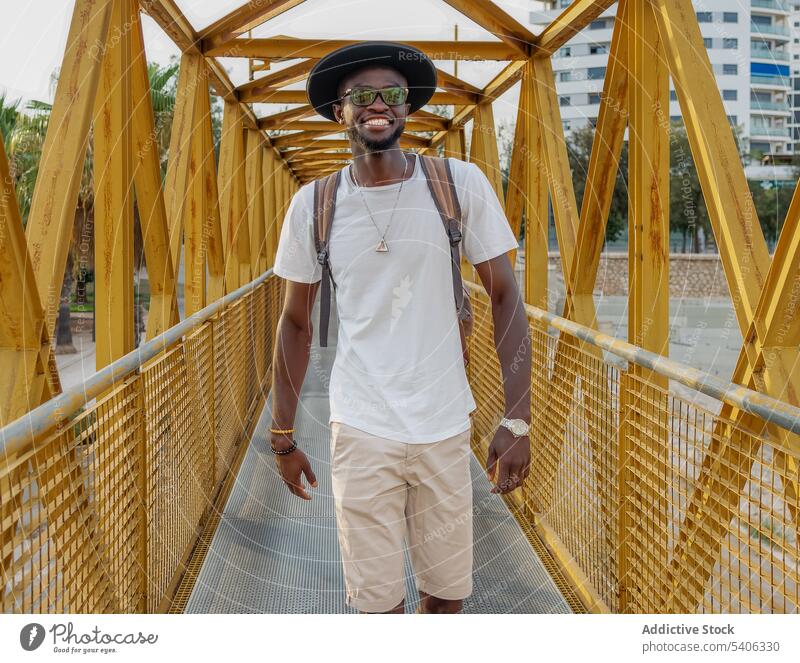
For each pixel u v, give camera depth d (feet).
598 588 8.93
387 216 5.60
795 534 4.87
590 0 10.19
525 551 10.72
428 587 6.17
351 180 5.83
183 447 10.33
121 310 9.23
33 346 5.83
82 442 6.04
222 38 13.76
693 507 6.30
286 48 14.89
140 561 7.95
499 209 5.90
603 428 8.73
